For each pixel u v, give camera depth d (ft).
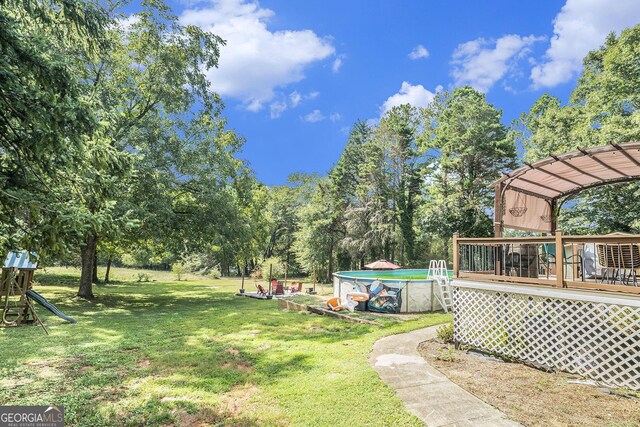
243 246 62.64
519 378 17.72
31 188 13.58
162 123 52.16
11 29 11.92
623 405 14.64
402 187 104.42
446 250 104.68
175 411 13.92
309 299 47.83
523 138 102.89
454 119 89.81
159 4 49.60
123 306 48.06
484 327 22.49
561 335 18.94
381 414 13.51
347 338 26.27
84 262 54.60
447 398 15.11
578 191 31.27
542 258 27.73
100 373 18.38
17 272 32.35
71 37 17.92
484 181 86.02
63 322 34.14
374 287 38.29
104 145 14.70
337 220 111.75
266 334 28.19
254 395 15.47
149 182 46.62
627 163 24.35
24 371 18.67
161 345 24.57
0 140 12.86
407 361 20.35
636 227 53.36
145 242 59.82
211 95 55.98
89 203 16.61
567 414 13.75
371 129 120.37
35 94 12.21
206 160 55.83
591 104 65.46
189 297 61.46
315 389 15.98
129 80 49.29
